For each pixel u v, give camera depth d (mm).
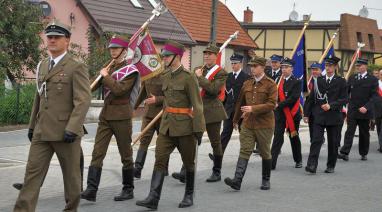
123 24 23641
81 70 5828
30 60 17188
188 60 26828
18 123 15773
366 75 11914
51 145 5855
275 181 9195
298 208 7359
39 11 17297
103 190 8047
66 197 5980
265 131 8383
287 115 10305
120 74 7098
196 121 6926
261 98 8359
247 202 7621
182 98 6996
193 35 27938
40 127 5805
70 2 22906
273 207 7375
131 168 7484
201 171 9836
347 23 38469
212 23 11406
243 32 31578
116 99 7227
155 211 6996
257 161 11148
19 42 16781
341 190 8602
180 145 7098
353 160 11938
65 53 5898
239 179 8289
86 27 22953
